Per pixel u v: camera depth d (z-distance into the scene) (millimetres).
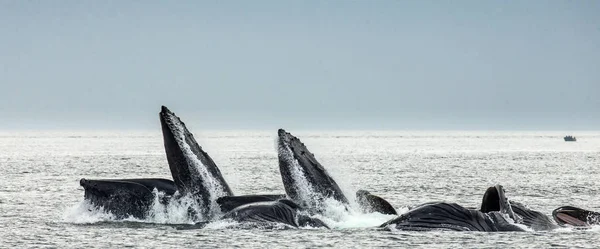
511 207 104688
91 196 112688
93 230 105625
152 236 100688
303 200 107250
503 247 92188
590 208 146500
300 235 100250
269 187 189375
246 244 95688
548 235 98875
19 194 164125
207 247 94500
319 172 108000
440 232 98062
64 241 99938
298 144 109062
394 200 159625
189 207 107875
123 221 110500
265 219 104562
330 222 106250
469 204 152000
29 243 99188
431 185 197250
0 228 109750
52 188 179875
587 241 96375
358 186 190125
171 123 106062
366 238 97562
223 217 105875
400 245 93562
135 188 110688
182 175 106688
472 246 92438
